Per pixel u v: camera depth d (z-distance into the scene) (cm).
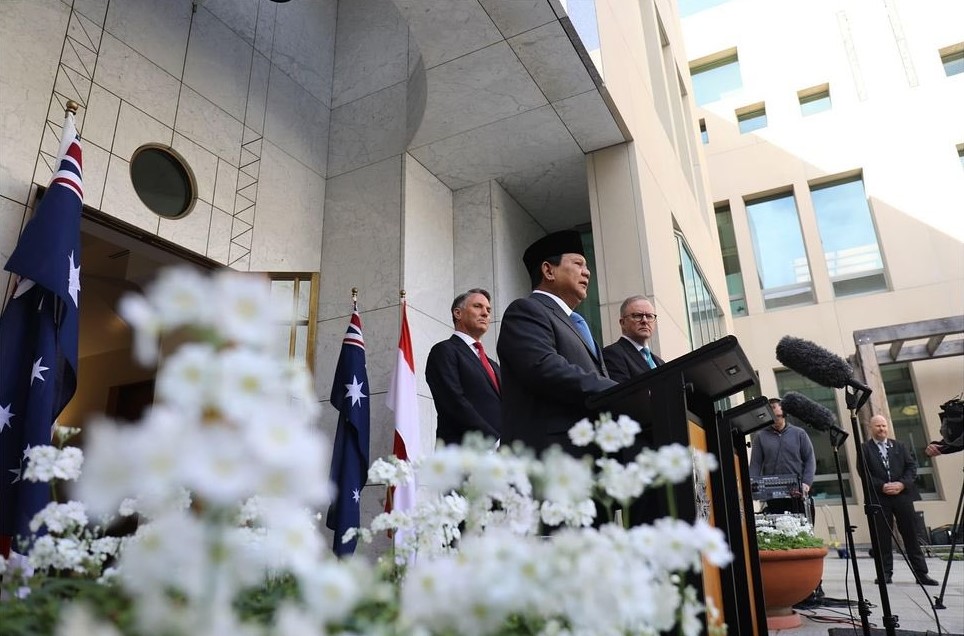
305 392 48
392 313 523
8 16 371
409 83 583
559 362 209
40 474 113
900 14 1486
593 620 66
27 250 313
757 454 603
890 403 1284
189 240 453
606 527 76
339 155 598
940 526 1146
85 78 405
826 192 1472
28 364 307
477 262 591
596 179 573
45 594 93
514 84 492
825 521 1144
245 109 525
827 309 1367
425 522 121
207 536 46
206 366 43
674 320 589
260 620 77
